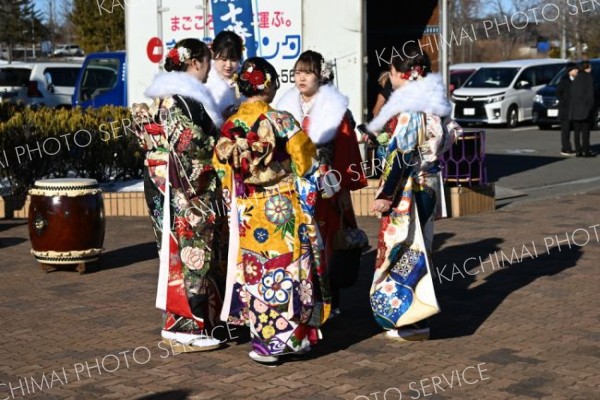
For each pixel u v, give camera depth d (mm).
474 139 11680
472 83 28641
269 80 5836
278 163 5809
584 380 5602
